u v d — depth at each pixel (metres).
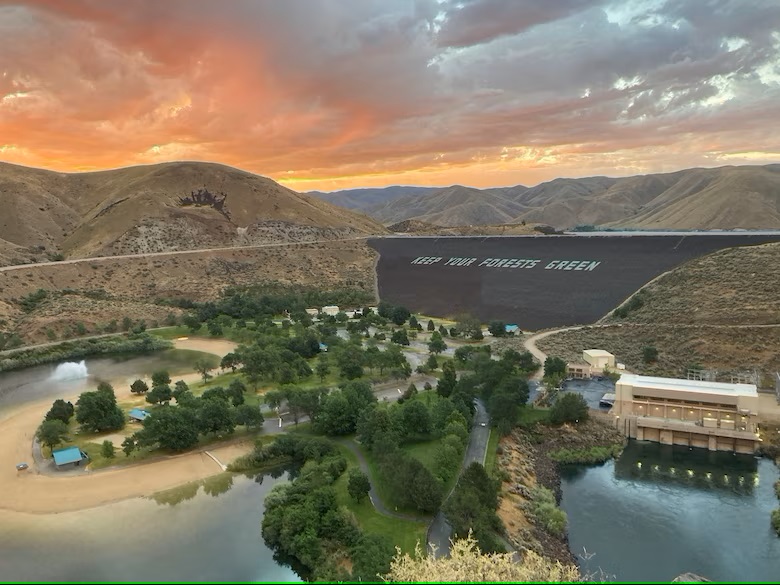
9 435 136.50
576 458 131.62
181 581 81.94
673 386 145.38
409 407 127.69
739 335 172.00
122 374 189.50
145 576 83.06
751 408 136.88
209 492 110.12
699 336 178.50
